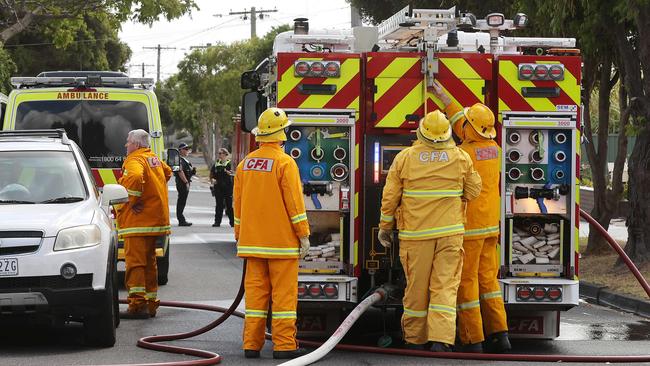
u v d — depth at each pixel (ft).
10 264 37.42
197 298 55.93
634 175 62.39
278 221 37.17
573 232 39.65
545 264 39.81
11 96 60.70
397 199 37.42
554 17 62.28
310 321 40.47
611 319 49.96
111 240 41.16
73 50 196.34
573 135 39.47
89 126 60.95
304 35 41.81
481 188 37.99
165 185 48.47
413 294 37.55
